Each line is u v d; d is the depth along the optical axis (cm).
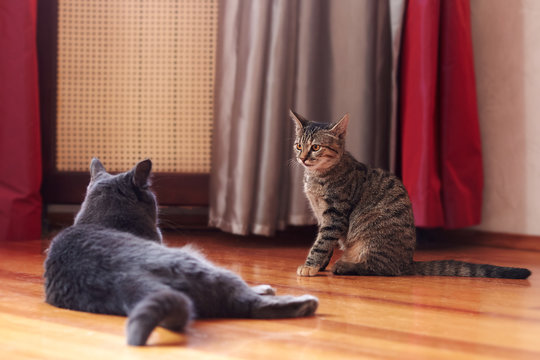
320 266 196
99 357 101
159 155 291
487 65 277
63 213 298
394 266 194
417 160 254
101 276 123
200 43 287
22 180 264
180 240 275
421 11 252
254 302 126
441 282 183
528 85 265
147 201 155
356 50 266
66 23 286
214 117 276
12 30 262
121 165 291
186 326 116
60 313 129
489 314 140
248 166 262
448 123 259
